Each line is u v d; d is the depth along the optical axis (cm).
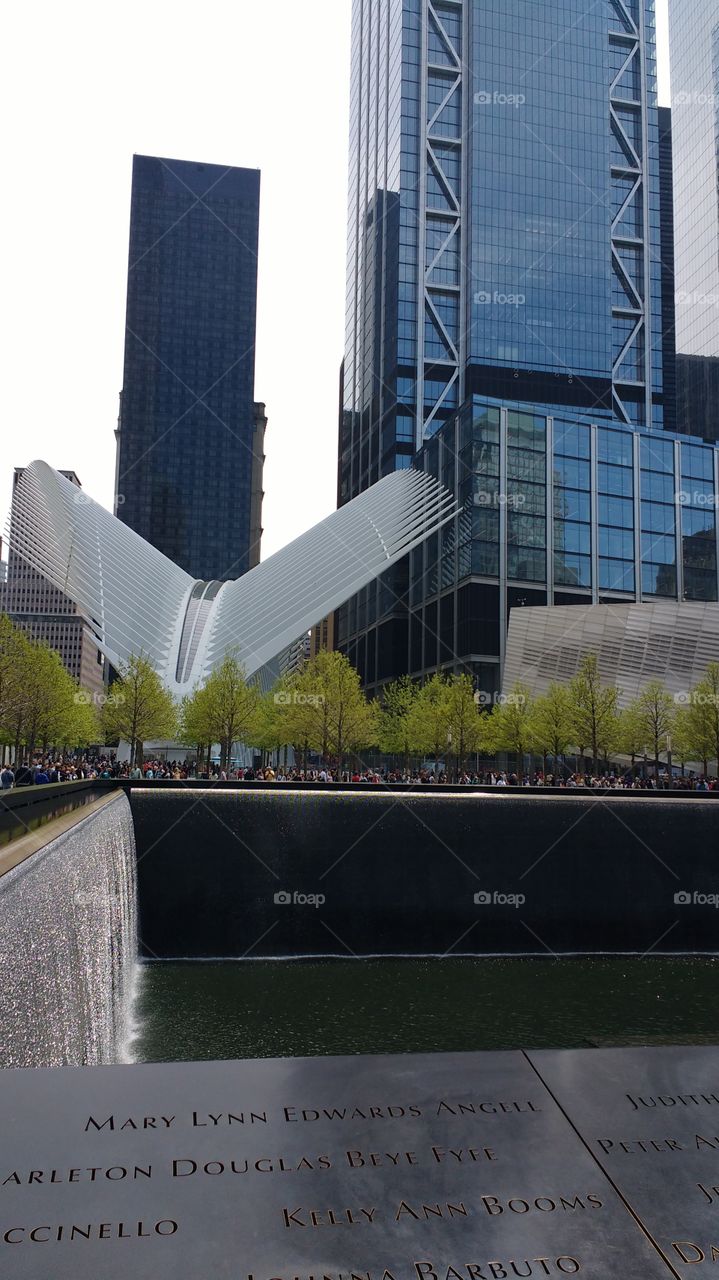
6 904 789
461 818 2634
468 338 11512
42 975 867
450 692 5412
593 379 11638
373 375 12781
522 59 11962
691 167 12512
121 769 4194
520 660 6203
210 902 2492
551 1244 311
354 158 15262
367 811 2600
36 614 16700
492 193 11662
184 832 2514
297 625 6469
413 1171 341
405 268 11750
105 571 6334
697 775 5400
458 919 2583
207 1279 289
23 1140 345
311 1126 364
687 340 12519
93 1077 391
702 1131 374
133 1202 317
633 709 5450
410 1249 305
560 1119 378
